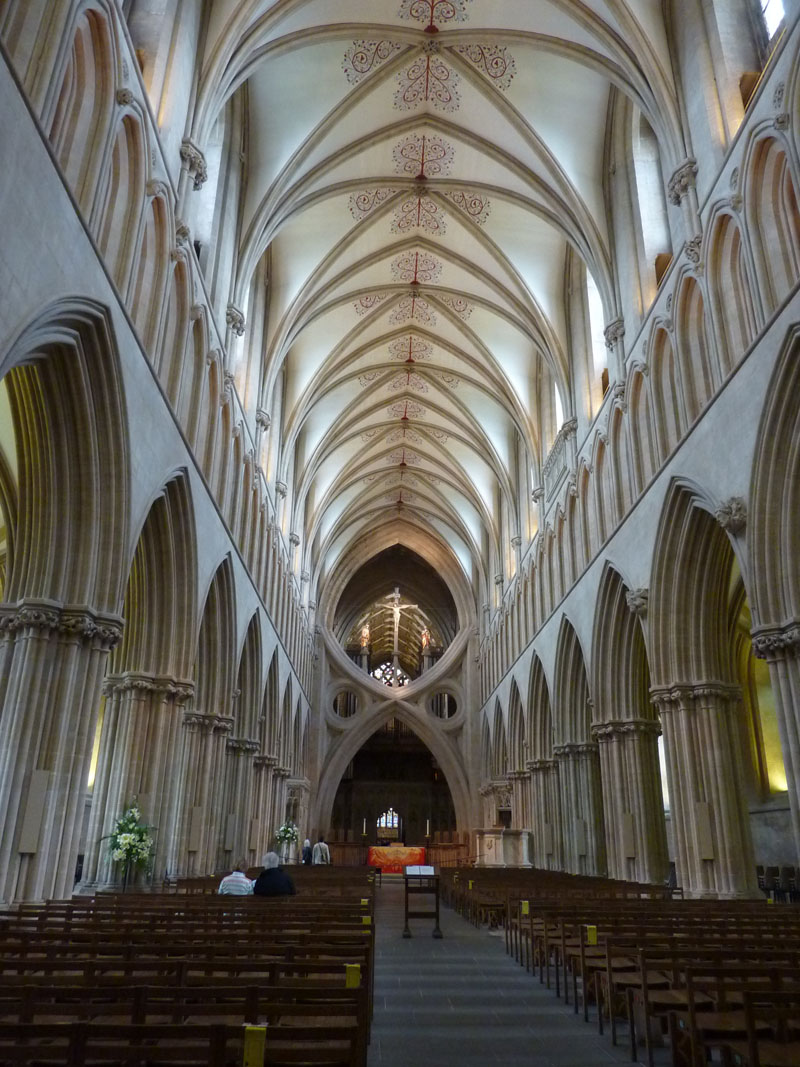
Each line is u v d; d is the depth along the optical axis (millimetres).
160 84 15172
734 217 15086
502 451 36062
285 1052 4078
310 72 20891
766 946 7590
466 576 47906
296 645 37688
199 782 20484
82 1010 4352
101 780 16250
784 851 24016
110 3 12062
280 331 26750
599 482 23297
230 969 5383
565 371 26641
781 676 13359
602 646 22766
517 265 26703
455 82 21719
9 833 11148
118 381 12602
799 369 13172
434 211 26391
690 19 17156
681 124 17344
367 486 43844
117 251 13156
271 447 29578
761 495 13961
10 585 12289
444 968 12070
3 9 9570
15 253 9312
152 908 9820
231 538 21469
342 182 24312
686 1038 6641
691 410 17062
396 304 30734
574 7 17906
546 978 10711
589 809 26031
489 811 41656
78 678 12367
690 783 17047
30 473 12484
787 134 13273
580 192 22281
